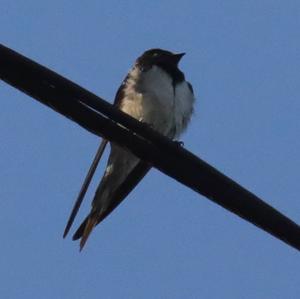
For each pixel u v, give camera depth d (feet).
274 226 26.03
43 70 25.86
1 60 25.57
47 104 26.55
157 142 27.09
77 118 26.99
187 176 27.12
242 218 26.66
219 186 26.66
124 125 27.04
